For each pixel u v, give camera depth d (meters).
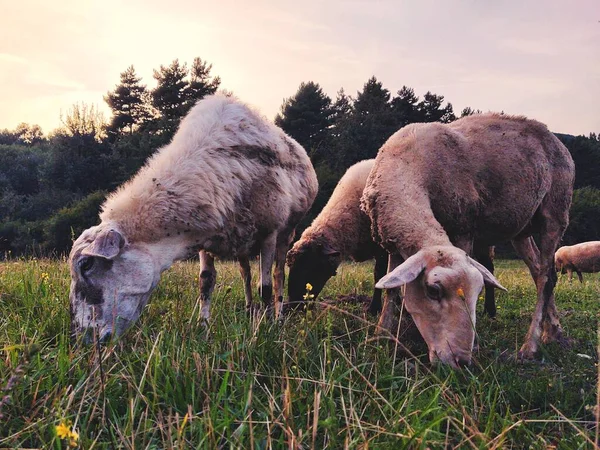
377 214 4.70
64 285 5.19
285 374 2.81
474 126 5.36
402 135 5.10
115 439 2.30
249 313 5.15
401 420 2.53
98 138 53.72
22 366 2.48
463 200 4.85
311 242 6.34
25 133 134.25
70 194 45.94
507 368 3.65
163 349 3.20
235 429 2.47
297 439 2.30
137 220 4.10
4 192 51.91
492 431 2.60
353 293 7.31
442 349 3.53
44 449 2.17
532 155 5.29
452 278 3.56
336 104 61.53
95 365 2.90
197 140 4.57
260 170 4.90
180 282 6.41
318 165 33.41
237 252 4.95
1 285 5.28
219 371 3.01
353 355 3.53
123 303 3.91
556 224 5.50
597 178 35.28
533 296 7.95
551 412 3.01
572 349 4.87
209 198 4.35
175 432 2.34
